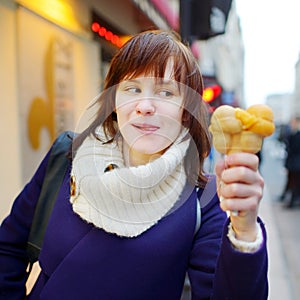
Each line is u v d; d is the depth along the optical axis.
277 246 5.21
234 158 0.73
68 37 4.23
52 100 3.89
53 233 0.98
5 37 3.23
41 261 1.01
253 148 0.73
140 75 0.93
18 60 3.36
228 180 0.74
